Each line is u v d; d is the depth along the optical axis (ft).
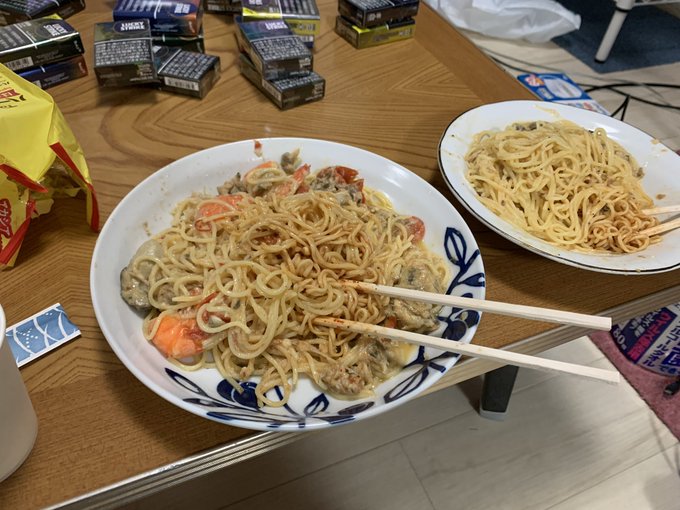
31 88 2.47
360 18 3.89
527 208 3.05
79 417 1.90
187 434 1.90
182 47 3.59
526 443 4.71
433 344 2.01
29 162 2.31
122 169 2.86
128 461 1.82
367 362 2.14
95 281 2.02
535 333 2.38
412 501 4.33
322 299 2.32
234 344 2.13
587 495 4.42
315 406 2.01
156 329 2.08
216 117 3.28
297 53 3.36
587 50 8.55
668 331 4.80
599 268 2.38
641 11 9.56
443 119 3.49
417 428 4.75
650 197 3.12
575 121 3.43
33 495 1.71
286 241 2.35
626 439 4.77
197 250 2.39
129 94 3.36
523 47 8.35
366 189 2.80
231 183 2.69
